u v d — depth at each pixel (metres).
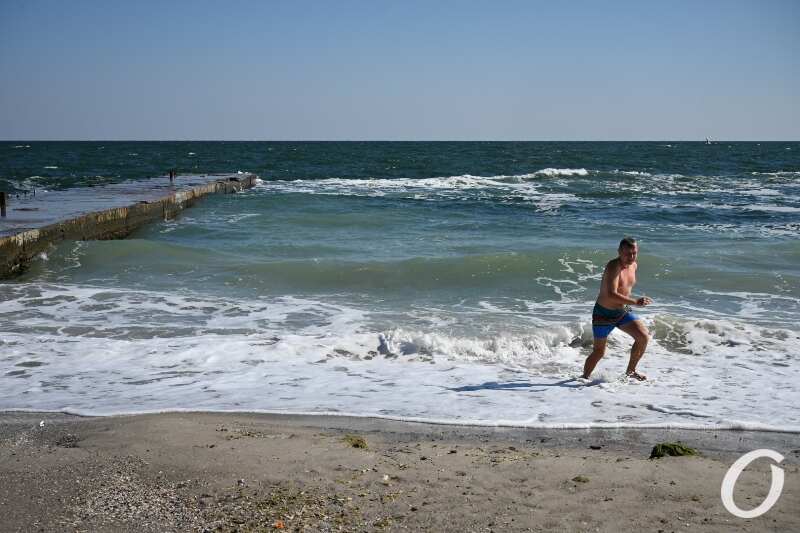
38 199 22.31
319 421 6.65
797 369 8.50
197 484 4.97
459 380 8.12
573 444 6.10
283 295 12.38
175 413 6.79
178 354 8.96
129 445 5.75
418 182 37.84
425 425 6.58
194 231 19.53
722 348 9.38
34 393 7.45
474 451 5.80
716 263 14.79
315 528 4.30
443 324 10.44
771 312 11.30
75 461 5.40
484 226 20.59
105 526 4.30
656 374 8.31
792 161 62.88
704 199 29.62
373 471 5.27
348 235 18.75
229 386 7.80
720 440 6.19
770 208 26.06
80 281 13.27
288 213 23.16
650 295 12.38
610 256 14.54
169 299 11.95
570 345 9.70
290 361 8.78
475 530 4.31
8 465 5.32
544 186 35.66
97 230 17.70
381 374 8.36
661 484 5.05
